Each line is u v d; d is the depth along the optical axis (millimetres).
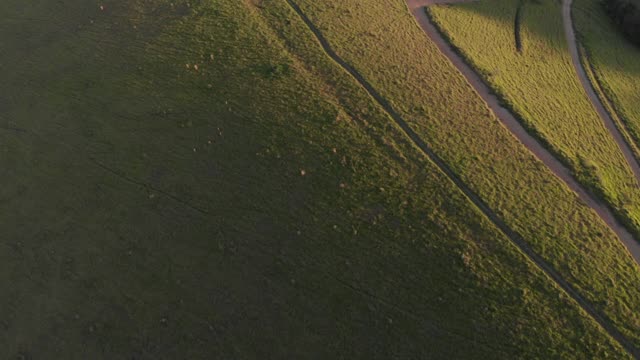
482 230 28656
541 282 26828
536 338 24906
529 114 37031
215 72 35469
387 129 33219
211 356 25047
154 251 28000
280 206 28875
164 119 32906
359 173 30438
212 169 30500
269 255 27297
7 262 29016
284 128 32219
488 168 32188
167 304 26500
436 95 36531
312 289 26266
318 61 37344
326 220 28328
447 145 33062
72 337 26344
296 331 25250
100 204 29984
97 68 36656
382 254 27266
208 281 26844
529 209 30266
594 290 26875
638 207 32125
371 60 38281
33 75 37344
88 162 31734
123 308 26719
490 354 24406
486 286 26359
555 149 34312
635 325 25656
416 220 28625
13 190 31531
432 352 24516
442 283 26391
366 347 24750
